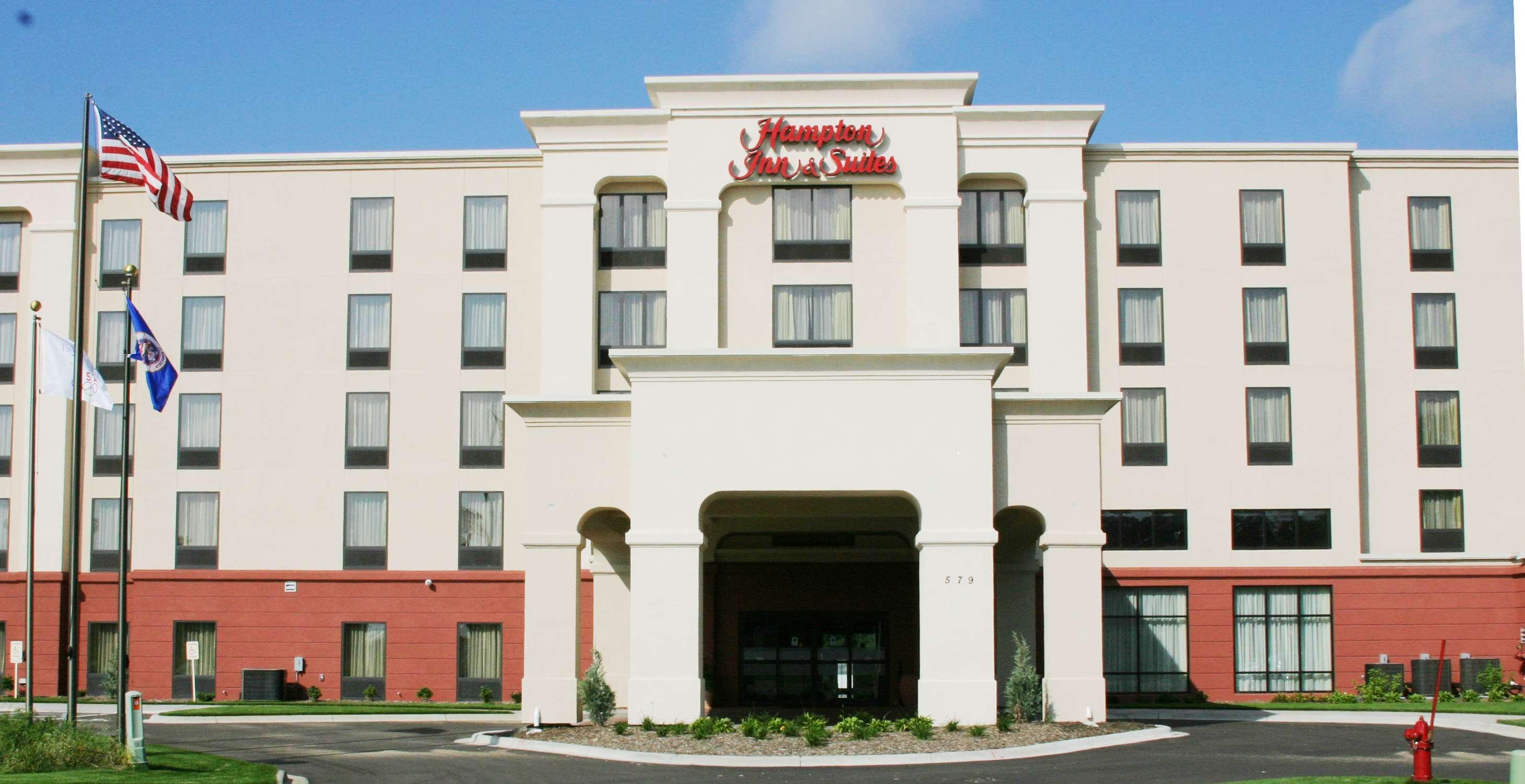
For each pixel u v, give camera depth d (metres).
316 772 23.97
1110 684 39.06
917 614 38.03
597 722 28.97
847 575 38.28
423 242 41.28
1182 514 39.53
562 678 29.84
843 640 38.19
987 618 28.31
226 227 41.75
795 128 39.03
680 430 29.05
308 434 40.97
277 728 32.22
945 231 38.72
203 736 30.11
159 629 40.56
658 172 39.75
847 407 29.02
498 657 39.97
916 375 29.09
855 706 37.66
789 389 29.09
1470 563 39.44
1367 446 40.16
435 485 40.56
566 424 30.50
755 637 38.25
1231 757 24.72
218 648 40.34
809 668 38.06
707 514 34.62
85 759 22.94
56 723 25.06
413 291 41.19
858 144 39.06
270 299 41.44
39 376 41.88
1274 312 40.09
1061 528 29.25
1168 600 39.44
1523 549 39.84
